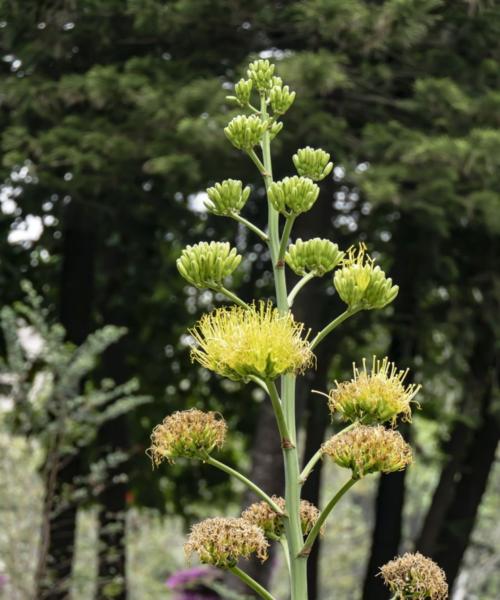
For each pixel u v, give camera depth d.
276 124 2.77
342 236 9.95
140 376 11.96
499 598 16.05
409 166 7.36
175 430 2.56
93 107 8.33
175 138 7.45
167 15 7.63
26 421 7.69
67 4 7.93
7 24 8.12
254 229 2.65
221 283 2.55
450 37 8.18
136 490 11.88
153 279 11.01
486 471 10.84
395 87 8.44
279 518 2.71
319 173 2.80
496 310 8.87
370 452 2.37
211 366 2.39
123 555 9.65
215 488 12.56
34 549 7.79
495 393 9.73
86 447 10.58
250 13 7.52
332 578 17.89
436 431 11.78
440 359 10.30
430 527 10.50
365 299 2.45
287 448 2.46
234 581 8.15
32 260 10.67
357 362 10.70
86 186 8.25
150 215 9.95
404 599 2.56
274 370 2.34
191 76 7.90
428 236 8.78
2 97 8.02
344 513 18.38
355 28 6.97
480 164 7.22
